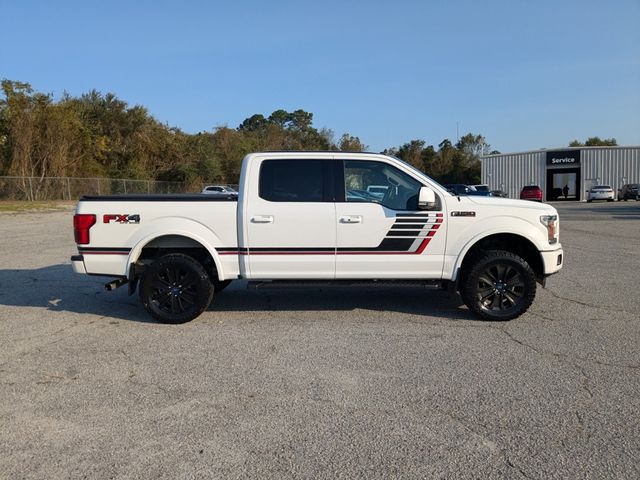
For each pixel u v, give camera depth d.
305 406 3.87
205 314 6.61
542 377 4.38
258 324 6.12
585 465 3.05
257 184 6.14
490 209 6.12
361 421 3.62
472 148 82.31
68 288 8.31
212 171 59.09
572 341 5.35
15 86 40.91
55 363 4.84
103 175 48.38
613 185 47.72
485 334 5.64
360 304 7.09
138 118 52.50
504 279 6.16
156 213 6.14
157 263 6.14
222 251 6.17
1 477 2.96
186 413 3.77
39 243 14.42
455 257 6.12
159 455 3.20
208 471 3.02
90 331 5.90
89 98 51.69
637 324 5.96
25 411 3.83
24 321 6.34
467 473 2.98
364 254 6.11
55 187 38.75
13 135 40.28
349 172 6.19
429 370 4.57
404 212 6.08
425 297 7.51
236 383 4.32
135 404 3.93
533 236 6.13
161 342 5.47
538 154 49.75
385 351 5.10
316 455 3.18
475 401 3.92
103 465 3.09
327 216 6.05
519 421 3.60
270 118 107.50
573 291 7.70
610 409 3.77
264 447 3.28
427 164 80.31
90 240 6.18
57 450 3.27
